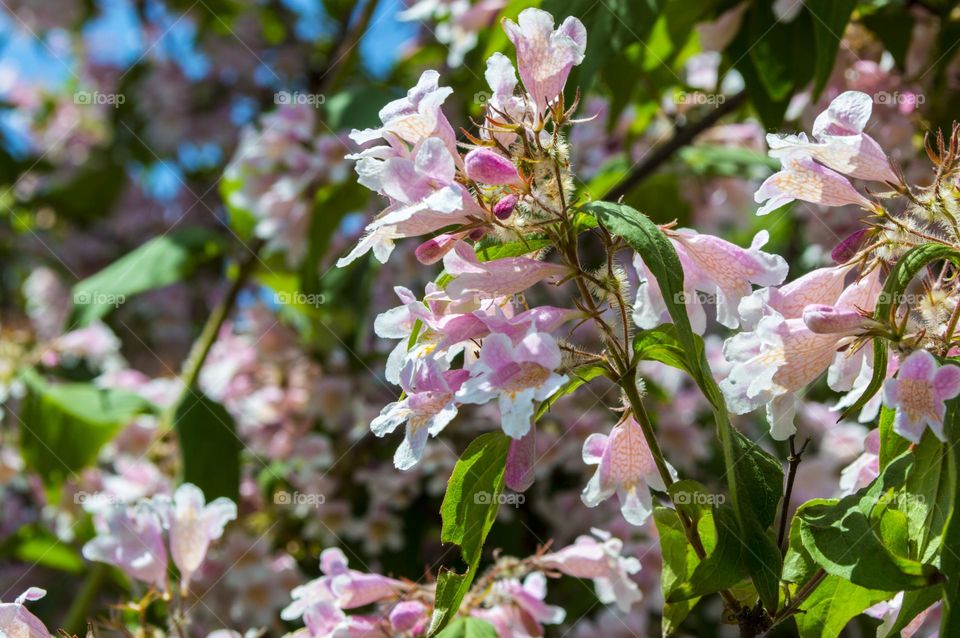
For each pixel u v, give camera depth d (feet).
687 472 2.55
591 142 2.62
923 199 1.31
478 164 1.26
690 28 1.93
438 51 2.88
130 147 4.04
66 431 2.47
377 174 1.27
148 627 1.63
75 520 2.64
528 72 1.30
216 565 2.20
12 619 1.39
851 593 1.31
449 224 1.28
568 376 1.27
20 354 2.94
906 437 1.21
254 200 2.47
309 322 2.78
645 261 1.22
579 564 1.56
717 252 1.32
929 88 1.90
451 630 1.44
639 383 1.34
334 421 2.64
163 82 3.70
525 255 1.31
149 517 1.61
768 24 1.84
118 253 4.07
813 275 1.33
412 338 1.31
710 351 2.52
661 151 2.30
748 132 2.63
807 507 1.27
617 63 1.99
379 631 1.51
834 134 1.32
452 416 1.23
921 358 1.22
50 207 4.04
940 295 1.30
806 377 1.29
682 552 1.37
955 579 1.19
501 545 2.30
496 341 1.23
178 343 3.61
